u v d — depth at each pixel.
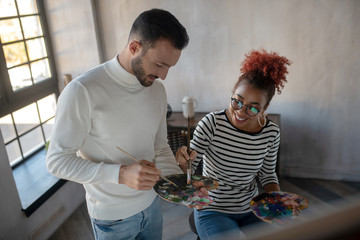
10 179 2.05
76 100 1.08
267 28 2.64
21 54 2.59
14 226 2.08
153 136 1.33
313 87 2.71
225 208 1.47
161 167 1.44
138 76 1.13
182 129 2.70
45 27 2.83
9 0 2.46
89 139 1.19
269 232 0.12
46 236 2.38
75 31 2.88
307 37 2.58
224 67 2.85
